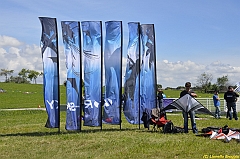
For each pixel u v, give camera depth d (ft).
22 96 215.92
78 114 46.85
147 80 50.08
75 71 46.39
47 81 45.24
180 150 34.78
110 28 47.44
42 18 44.62
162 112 48.96
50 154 33.91
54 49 45.11
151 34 50.19
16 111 106.11
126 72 49.29
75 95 46.55
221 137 40.91
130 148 35.91
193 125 46.16
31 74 433.89
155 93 50.11
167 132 46.68
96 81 47.24
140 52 49.55
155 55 50.37
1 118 80.84
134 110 49.60
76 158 32.04
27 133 48.75
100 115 47.52
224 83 273.33
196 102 45.96
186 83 46.78
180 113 89.86
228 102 69.10
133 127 55.16
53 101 45.60
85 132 47.83
